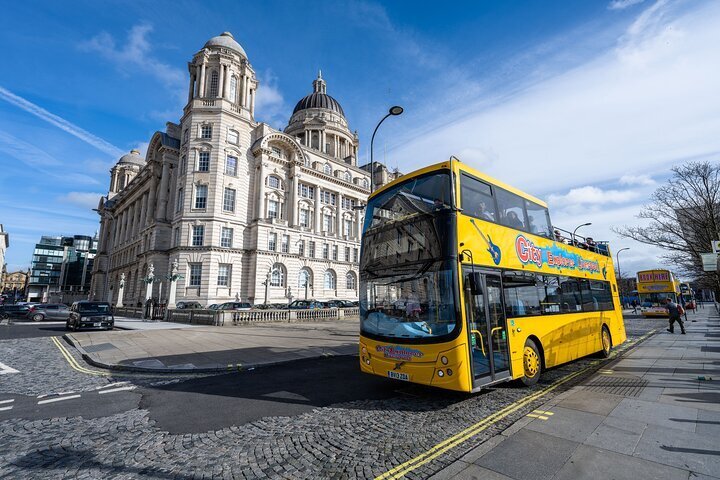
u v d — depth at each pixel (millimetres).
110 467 4484
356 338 17906
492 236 7844
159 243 48781
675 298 32375
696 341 15258
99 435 5562
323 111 78875
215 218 44938
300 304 39656
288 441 5258
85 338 17703
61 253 128625
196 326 25031
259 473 4297
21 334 21203
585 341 10617
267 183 52031
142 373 10352
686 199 22891
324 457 4707
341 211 64312
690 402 6539
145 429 5797
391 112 16281
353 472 4285
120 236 74625
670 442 4848
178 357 12352
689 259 23594
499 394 7578
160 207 50469
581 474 4090
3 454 4879
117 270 69000
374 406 6934
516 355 7625
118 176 90812
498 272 7707
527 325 8211
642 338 17297
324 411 6676
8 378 9758
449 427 5695
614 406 6453
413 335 6816
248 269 47656
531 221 9625
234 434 5562
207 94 48719
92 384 9039
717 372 8922
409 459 4598
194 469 4410
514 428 5504
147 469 4426
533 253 9156
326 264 58906
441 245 6820
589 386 8039
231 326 25062
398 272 7414
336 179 62750
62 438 5445
